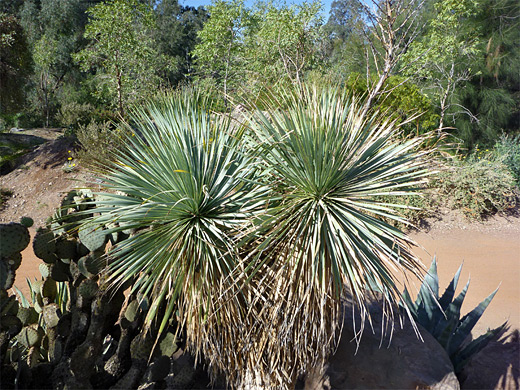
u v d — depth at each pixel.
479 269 6.57
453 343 3.73
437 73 15.03
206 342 2.55
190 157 2.70
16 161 13.04
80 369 2.48
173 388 2.66
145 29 14.06
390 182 2.54
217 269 2.50
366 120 2.90
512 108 17.38
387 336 3.31
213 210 2.65
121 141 3.13
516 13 15.83
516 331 4.65
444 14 13.09
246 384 2.68
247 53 11.70
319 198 2.56
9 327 2.54
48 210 10.43
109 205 2.66
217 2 14.29
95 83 23.41
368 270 2.43
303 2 12.27
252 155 2.59
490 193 8.71
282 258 2.45
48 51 23.94
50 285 2.90
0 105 16.52
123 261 2.48
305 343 2.46
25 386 2.47
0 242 2.36
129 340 2.70
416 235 7.96
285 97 2.98
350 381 2.95
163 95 3.45
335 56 12.72
